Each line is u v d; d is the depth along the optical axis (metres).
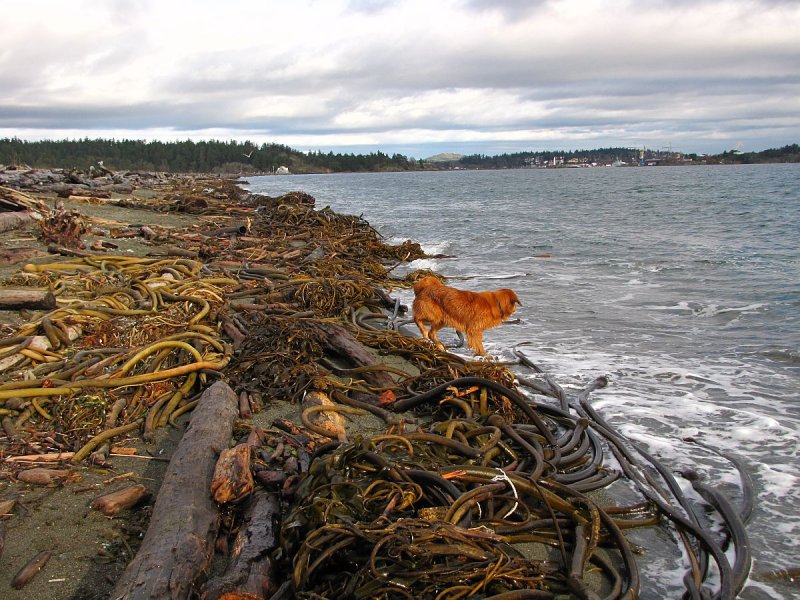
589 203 23.92
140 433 3.33
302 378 3.99
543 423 3.41
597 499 3.00
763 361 4.86
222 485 2.50
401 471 2.58
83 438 3.19
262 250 9.24
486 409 3.56
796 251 10.29
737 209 19.16
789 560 2.55
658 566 2.56
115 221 10.91
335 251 9.78
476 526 2.48
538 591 2.13
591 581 2.41
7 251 6.62
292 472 2.84
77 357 4.02
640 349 5.23
